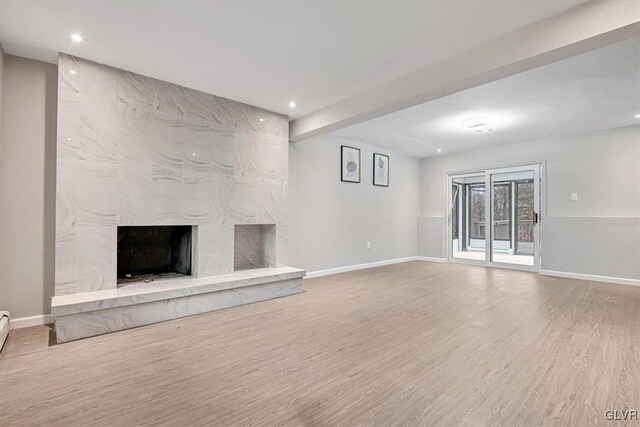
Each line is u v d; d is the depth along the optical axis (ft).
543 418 5.47
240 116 13.53
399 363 7.57
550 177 19.25
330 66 10.37
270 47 9.23
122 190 10.56
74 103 9.75
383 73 10.85
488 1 7.23
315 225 18.48
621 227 16.74
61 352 8.16
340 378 6.88
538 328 9.84
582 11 7.32
